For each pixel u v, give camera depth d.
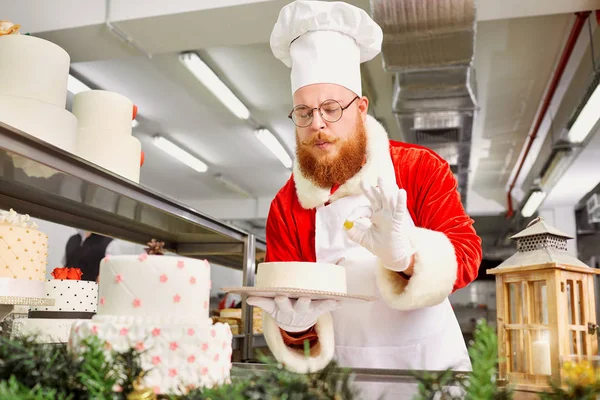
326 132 1.34
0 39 1.66
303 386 0.63
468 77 4.44
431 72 4.44
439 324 1.47
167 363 0.82
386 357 1.45
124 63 5.56
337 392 0.66
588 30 4.54
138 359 0.79
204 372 0.85
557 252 0.98
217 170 9.26
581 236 9.81
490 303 10.71
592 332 0.97
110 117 1.97
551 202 9.41
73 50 4.57
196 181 9.91
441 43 3.85
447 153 6.21
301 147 1.41
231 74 5.82
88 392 0.66
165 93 6.30
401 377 0.97
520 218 9.82
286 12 1.45
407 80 4.53
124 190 1.61
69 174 1.38
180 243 2.75
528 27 4.73
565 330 0.92
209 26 4.16
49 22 4.24
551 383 0.70
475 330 0.62
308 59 1.39
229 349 0.93
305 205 1.49
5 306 1.54
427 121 5.23
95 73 5.81
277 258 1.54
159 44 4.45
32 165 1.33
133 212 1.98
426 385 0.69
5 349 0.68
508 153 8.02
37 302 1.50
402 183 1.46
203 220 2.12
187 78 5.89
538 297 0.97
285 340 1.33
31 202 1.92
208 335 0.86
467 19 3.56
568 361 0.73
